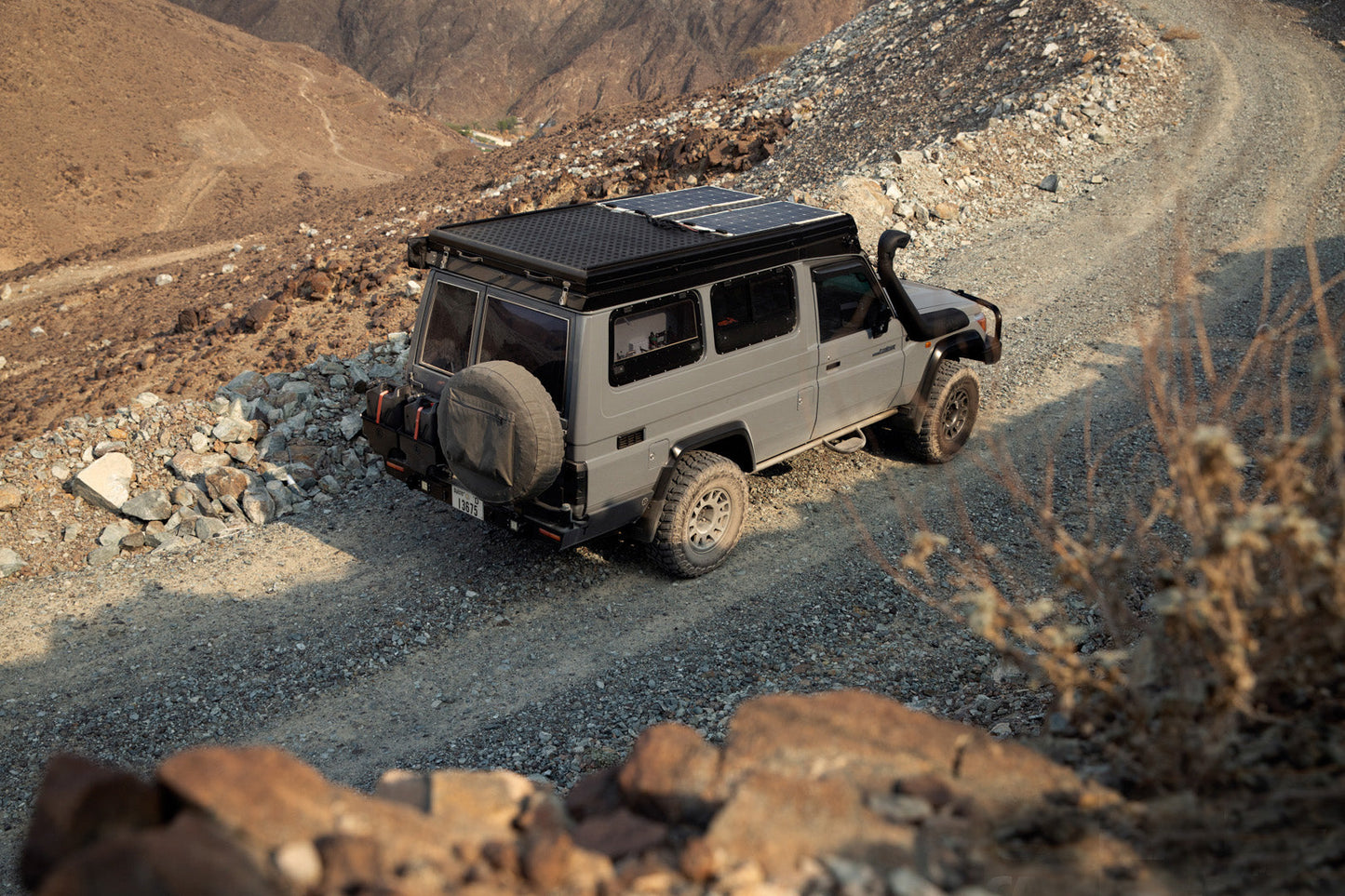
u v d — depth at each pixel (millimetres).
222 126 74250
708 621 5949
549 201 20609
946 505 7137
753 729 2477
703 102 29297
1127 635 4531
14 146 60844
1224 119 17859
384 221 24469
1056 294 11734
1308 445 2174
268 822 1933
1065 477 7328
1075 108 18078
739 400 6367
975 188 15766
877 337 7211
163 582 6820
